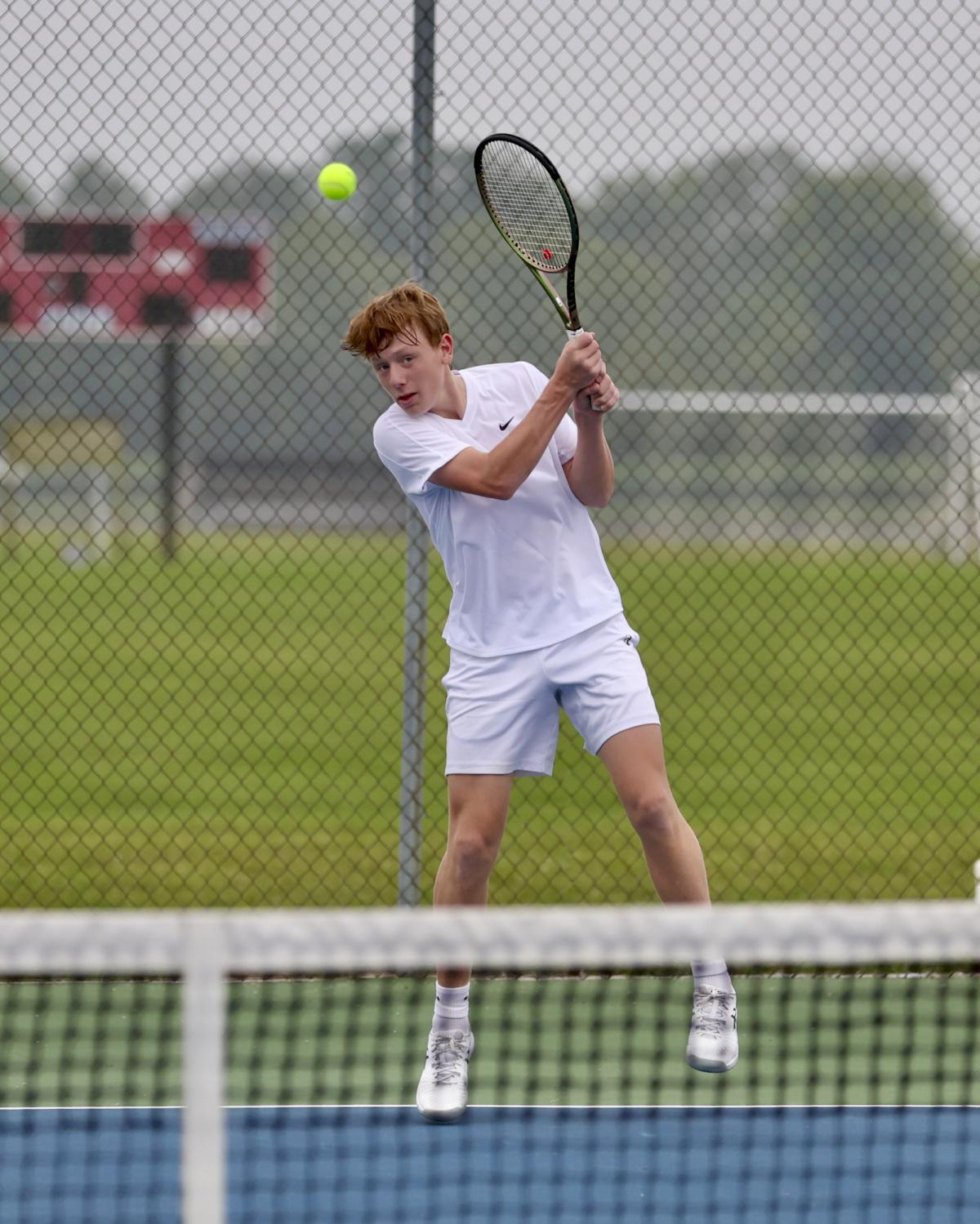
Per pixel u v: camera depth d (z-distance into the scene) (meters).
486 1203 11.79
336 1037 15.23
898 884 21.05
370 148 21.17
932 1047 14.95
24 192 21.88
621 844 23.34
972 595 51.56
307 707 36.44
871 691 37.84
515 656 13.26
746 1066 14.52
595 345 12.84
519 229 14.85
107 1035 15.27
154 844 23.08
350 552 63.03
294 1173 12.25
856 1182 12.14
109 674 39.50
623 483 62.12
